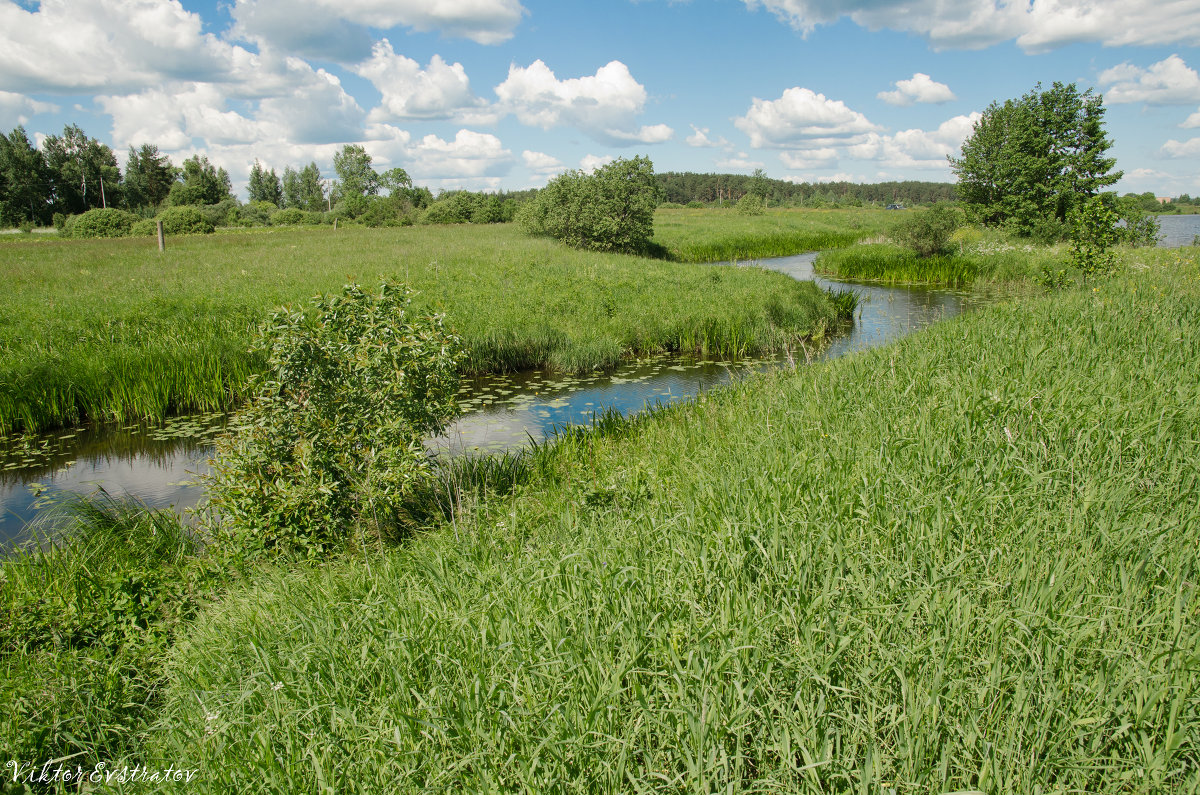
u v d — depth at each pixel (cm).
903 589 301
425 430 637
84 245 3359
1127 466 415
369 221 6100
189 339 1241
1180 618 255
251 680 329
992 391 551
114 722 378
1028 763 216
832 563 325
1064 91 3167
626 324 1520
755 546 349
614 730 251
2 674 398
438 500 634
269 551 553
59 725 359
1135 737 224
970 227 3553
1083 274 1562
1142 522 334
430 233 4050
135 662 425
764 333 1499
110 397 1049
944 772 206
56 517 697
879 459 449
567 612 323
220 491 573
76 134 8438
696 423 735
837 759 223
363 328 601
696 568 342
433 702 280
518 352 1345
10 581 491
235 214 6575
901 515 363
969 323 996
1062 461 417
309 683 316
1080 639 255
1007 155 3347
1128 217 2650
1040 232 2994
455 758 255
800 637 280
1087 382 571
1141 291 1073
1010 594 294
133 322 1338
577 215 2933
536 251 2523
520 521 527
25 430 997
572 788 235
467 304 1552
